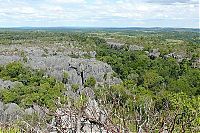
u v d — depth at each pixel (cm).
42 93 3494
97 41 11638
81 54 9262
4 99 4456
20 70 6512
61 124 321
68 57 8431
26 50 9244
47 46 10162
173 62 7150
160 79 4969
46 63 7931
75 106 325
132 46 10269
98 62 7775
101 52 9425
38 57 8200
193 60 7538
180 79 5497
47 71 7519
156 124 320
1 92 4697
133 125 317
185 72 6162
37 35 13588
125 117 316
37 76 6438
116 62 7619
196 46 9294
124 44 10706
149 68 6719
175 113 333
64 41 11400
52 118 330
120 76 6719
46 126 328
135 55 7888
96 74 7312
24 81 6069
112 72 7000
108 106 323
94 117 315
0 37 12550
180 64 6981
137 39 11975
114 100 328
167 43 10375
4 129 414
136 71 6556
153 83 4853
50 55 9044
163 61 7281
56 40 11619
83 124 320
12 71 6406
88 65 7594
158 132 320
